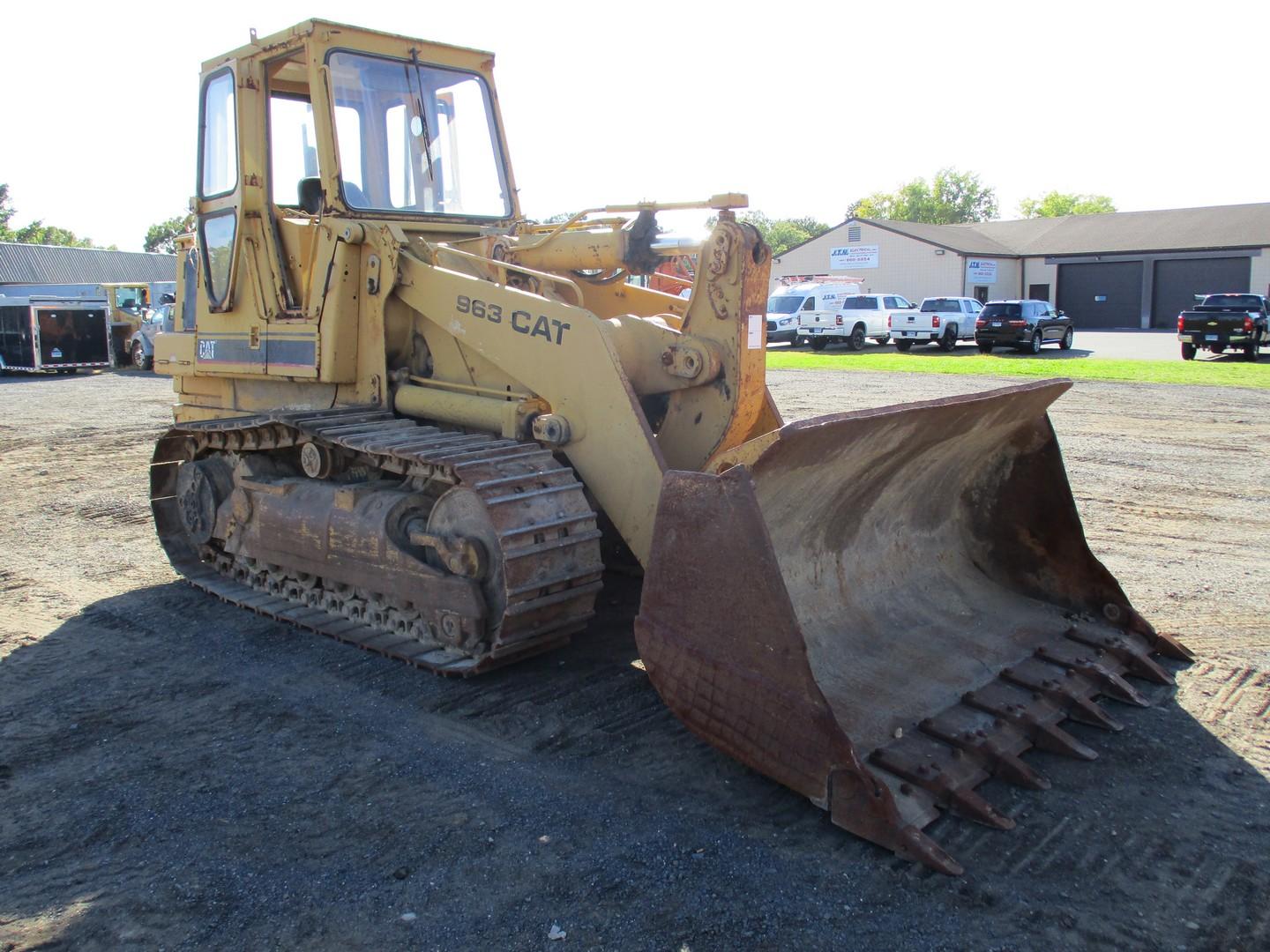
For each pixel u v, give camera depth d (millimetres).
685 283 6367
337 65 5730
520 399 5191
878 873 3270
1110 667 4660
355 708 4645
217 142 6352
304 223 5914
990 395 4215
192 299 7066
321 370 5754
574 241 5488
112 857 3449
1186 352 24766
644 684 4840
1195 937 2945
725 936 2961
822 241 47969
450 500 4891
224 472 6520
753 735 3670
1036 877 3240
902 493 4750
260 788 3908
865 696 4062
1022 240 47812
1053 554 5105
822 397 16703
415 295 5562
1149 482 9578
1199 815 3600
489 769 4031
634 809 3695
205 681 5023
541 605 4594
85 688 4949
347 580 5387
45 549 7773
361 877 3297
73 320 24859
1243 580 6395
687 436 5031
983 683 4348
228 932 3031
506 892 3199
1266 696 4570
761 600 3537
